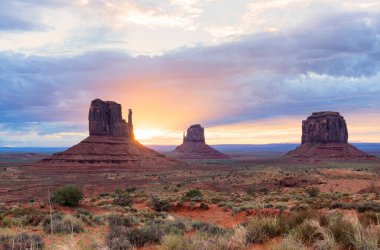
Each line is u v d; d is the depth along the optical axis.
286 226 7.75
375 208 24.19
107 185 101.81
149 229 10.38
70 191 35.50
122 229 10.59
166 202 39.66
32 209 28.78
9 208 32.19
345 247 6.36
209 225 16.14
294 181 87.19
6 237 11.10
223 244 7.19
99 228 19.56
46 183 111.06
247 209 30.59
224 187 85.50
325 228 6.97
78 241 10.58
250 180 103.94
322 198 42.88
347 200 37.47
